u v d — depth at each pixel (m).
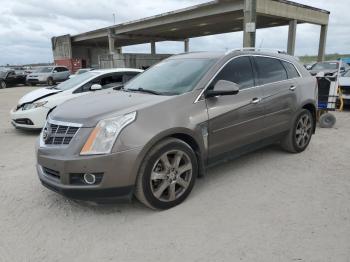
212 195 4.18
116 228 3.47
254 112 4.73
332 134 7.45
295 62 5.81
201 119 4.03
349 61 24.83
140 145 3.47
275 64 5.35
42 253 3.08
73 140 3.49
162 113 3.72
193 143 4.06
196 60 4.76
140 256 2.99
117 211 3.83
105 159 3.35
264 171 5.00
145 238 3.28
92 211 3.85
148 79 4.86
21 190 4.49
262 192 4.25
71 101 4.36
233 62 4.66
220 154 4.40
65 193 3.50
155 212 3.78
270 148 6.18
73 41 56.31
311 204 3.89
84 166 3.37
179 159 3.85
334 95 8.08
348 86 10.72
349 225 3.42
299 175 4.83
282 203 3.93
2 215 3.81
